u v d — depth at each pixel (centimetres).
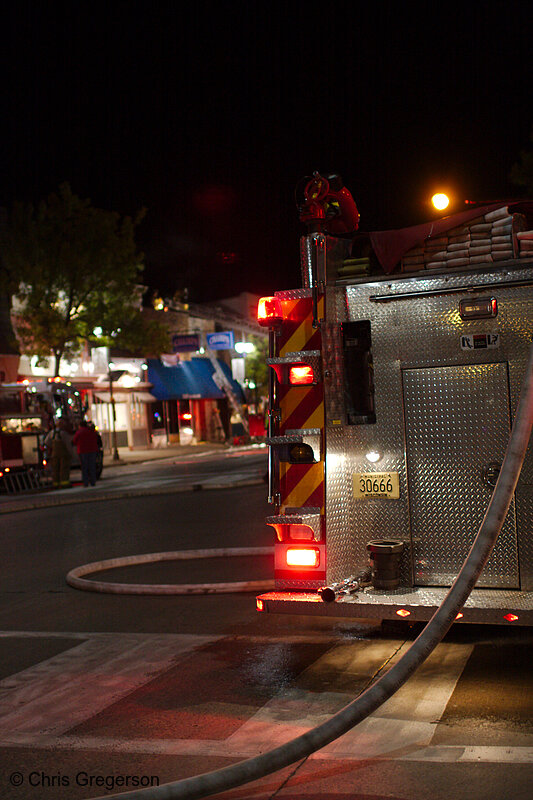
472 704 443
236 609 708
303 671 523
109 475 2683
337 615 494
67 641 636
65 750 414
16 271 3059
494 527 375
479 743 389
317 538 519
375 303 536
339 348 539
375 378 536
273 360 526
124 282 3216
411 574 527
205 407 4850
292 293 532
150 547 1084
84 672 549
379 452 535
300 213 547
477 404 512
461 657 533
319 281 527
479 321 511
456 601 369
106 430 3966
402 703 450
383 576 514
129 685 515
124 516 1445
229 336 4322
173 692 496
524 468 493
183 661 561
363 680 498
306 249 537
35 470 2244
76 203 3139
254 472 2173
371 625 636
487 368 510
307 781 362
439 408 521
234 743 409
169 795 314
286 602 502
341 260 568
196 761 391
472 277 510
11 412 2298
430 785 349
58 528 1354
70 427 2505
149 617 699
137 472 2722
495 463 507
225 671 532
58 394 2475
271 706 461
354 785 355
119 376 3356
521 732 400
